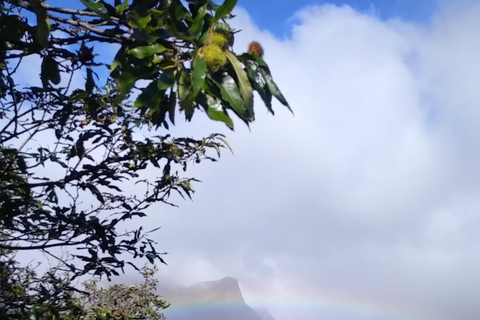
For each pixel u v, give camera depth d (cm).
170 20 274
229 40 266
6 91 485
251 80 266
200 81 249
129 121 503
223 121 261
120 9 306
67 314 557
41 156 489
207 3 286
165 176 510
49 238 473
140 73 272
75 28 348
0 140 471
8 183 500
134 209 510
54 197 485
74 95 474
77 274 518
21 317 369
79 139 491
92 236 481
